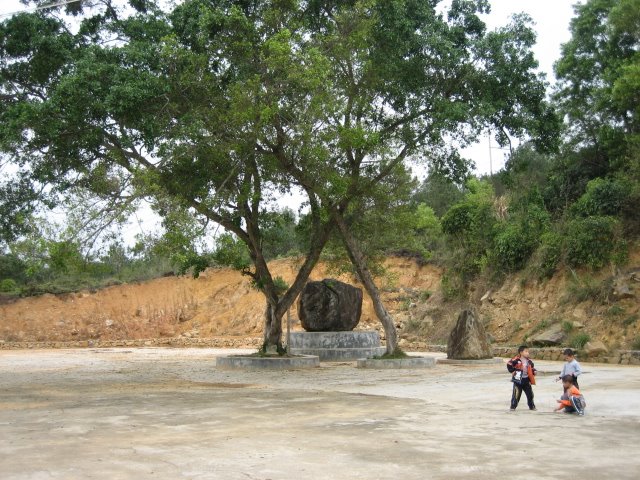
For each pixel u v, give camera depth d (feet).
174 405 47.01
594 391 51.98
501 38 82.48
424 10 81.87
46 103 65.41
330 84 71.92
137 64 70.28
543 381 62.23
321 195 76.74
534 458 27.63
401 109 87.35
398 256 173.37
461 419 39.22
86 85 65.51
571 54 132.77
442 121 79.92
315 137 73.20
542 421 38.19
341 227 89.40
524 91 86.22
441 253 168.35
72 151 72.18
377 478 24.39
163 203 66.49
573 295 107.04
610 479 23.91
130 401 49.98
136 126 68.74
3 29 72.28
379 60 80.64
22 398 53.11
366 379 69.31
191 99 75.51
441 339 128.06
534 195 128.06
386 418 39.86
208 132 74.79
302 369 85.10
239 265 79.97
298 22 76.18
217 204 74.43
